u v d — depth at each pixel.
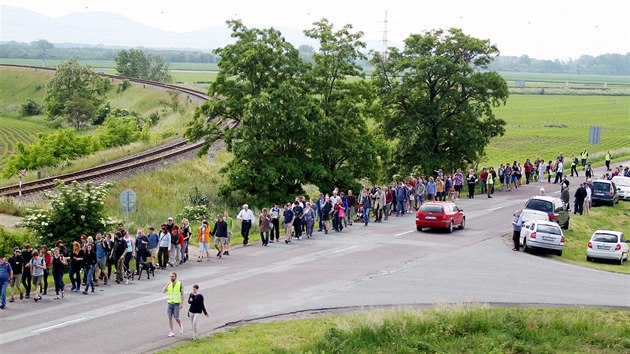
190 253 32.00
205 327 20.03
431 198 47.34
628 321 21.50
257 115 44.31
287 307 22.23
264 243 33.69
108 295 24.03
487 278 26.86
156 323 20.34
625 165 71.31
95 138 70.62
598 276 28.56
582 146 100.31
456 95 56.31
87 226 29.67
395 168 59.09
